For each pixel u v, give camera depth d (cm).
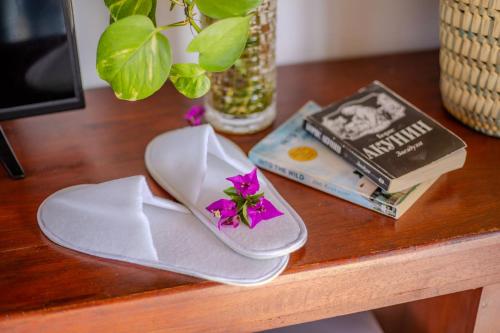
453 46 83
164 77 66
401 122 82
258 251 65
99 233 68
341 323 90
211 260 66
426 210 74
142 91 66
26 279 65
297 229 69
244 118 87
